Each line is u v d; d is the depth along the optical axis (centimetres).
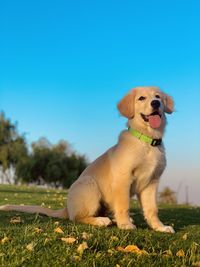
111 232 118
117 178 137
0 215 157
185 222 177
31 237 109
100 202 144
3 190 371
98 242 105
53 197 285
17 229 121
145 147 137
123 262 94
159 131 140
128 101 144
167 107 149
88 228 124
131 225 134
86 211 142
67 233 114
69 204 147
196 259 100
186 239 123
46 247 100
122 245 105
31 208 165
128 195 137
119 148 139
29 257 93
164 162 142
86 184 143
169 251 103
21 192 346
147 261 96
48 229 120
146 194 143
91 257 94
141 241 113
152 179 142
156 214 142
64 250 98
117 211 137
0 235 111
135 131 139
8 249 98
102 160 145
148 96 141
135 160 136
